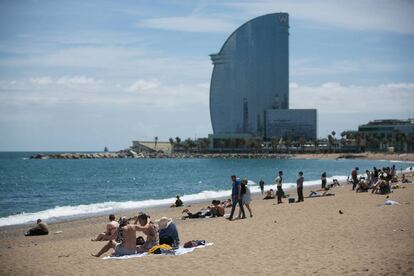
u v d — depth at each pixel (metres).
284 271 12.65
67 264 15.38
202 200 46.34
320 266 12.88
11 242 22.56
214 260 14.59
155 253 15.99
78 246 19.72
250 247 16.64
